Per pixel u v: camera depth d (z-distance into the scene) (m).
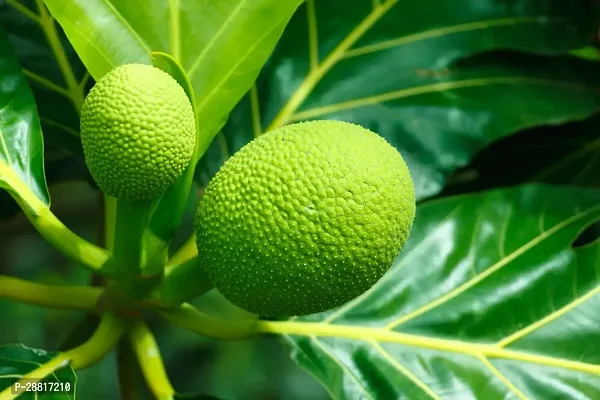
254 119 1.24
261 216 0.95
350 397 1.13
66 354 1.07
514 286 1.18
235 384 2.64
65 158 1.27
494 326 1.16
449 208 1.21
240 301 0.99
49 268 2.55
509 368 1.14
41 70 1.21
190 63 1.07
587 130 1.31
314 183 0.94
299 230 0.94
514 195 1.22
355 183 0.94
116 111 0.92
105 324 1.09
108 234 1.17
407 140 1.23
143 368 1.10
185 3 1.07
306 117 1.24
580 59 1.27
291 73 1.25
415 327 1.16
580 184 1.32
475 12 1.26
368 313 1.17
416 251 1.19
